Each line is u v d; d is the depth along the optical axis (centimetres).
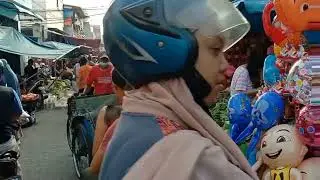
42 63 2503
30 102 1244
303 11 246
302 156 257
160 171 115
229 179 117
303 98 249
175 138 119
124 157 125
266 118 267
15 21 1983
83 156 674
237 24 137
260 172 277
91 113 632
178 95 128
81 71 1282
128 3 132
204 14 129
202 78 131
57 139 1022
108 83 973
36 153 873
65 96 1819
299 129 252
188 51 127
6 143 482
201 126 127
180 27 127
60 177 701
